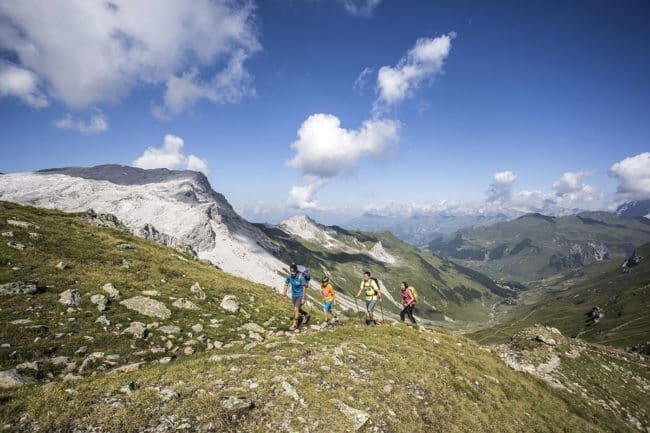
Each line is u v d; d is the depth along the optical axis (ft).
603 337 655.35
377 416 39.91
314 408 36.99
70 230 96.48
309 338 62.28
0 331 46.98
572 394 97.55
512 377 81.15
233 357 47.70
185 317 68.69
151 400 32.91
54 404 30.30
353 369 49.98
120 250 94.58
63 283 65.10
